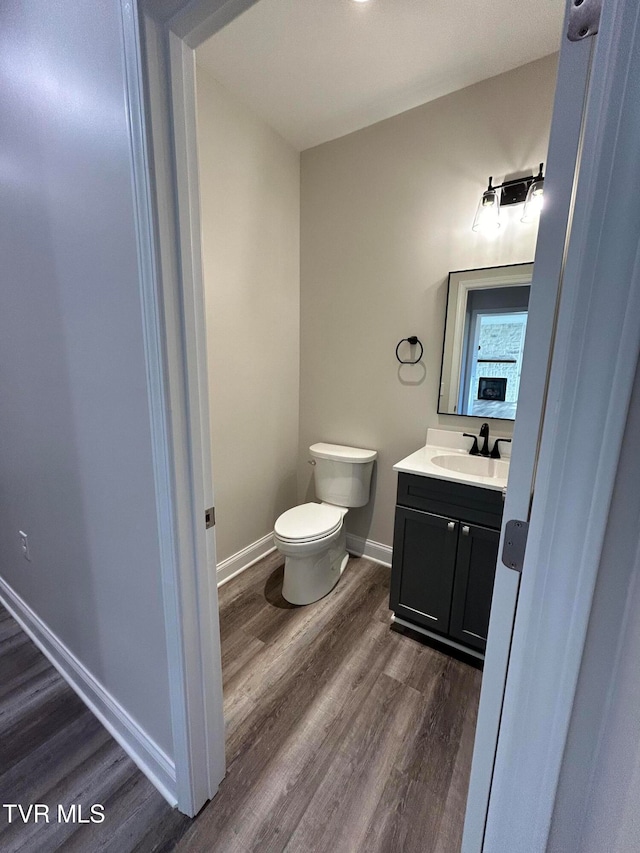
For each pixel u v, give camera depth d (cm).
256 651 171
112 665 130
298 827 107
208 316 196
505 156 175
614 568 45
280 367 248
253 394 231
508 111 171
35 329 123
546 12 138
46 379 124
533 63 163
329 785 117
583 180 42
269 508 257
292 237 241
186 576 95
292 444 269
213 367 204
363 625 188
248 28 147
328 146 224
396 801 113
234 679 156
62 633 157
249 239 212
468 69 169
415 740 131
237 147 196
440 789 117
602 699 49
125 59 72
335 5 137
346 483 229
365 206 217
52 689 153
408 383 219
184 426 88
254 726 136
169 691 105
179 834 105
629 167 38
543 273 49
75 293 103
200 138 177
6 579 197
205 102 177
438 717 140
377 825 107
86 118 87
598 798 50
